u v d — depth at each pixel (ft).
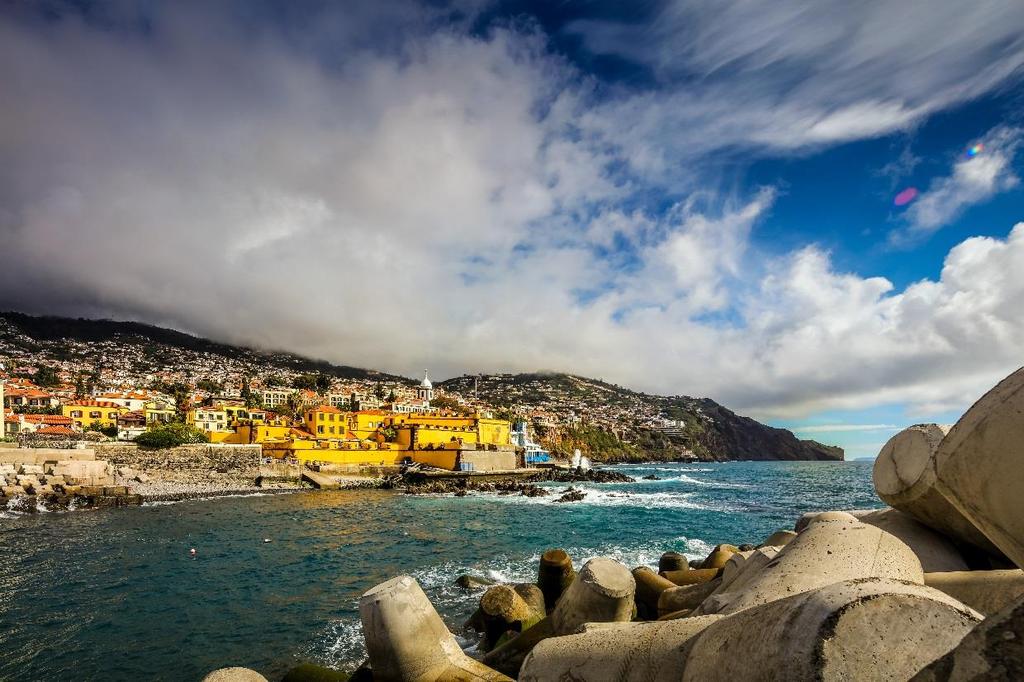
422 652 25.77
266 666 43.04
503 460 280.10
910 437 22.77
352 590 64.80
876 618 7.83
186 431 231.09
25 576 71.72
